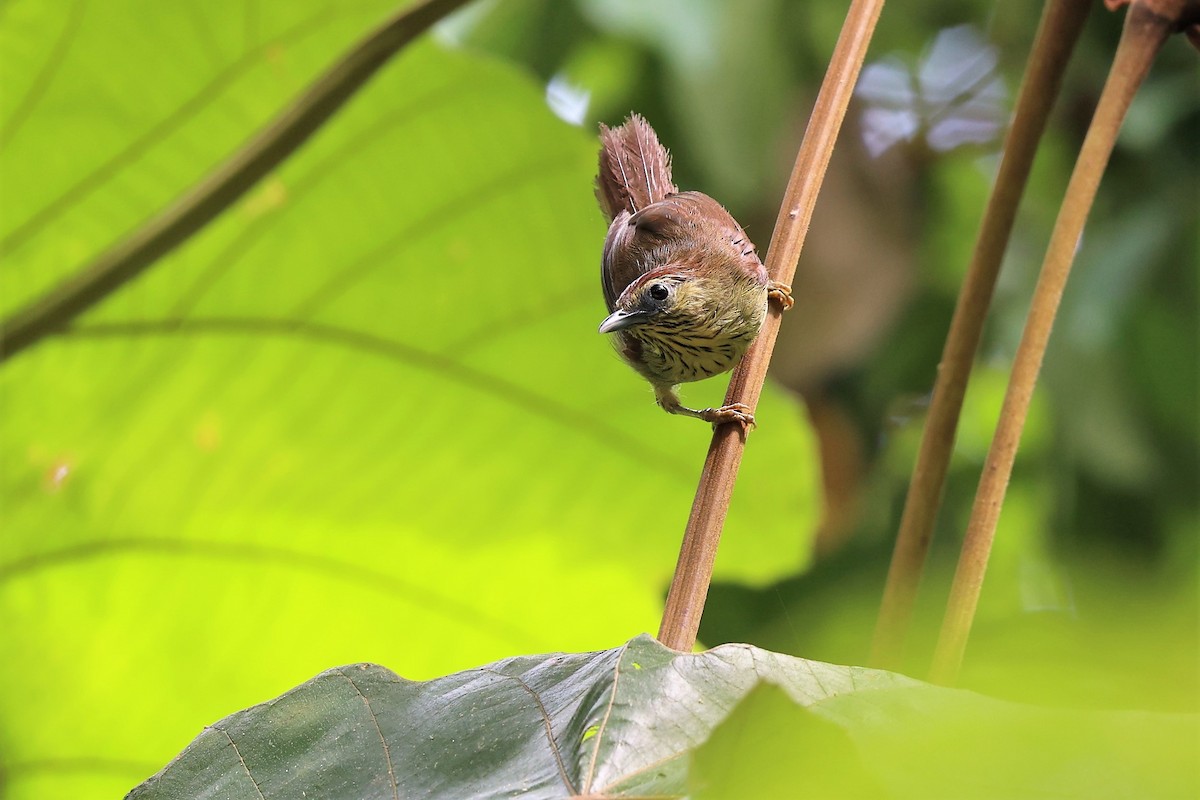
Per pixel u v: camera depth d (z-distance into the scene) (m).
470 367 8.32
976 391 11.77
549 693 3.23
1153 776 1.71
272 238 7.97
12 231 7.81
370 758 3.21
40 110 7.68
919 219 11.73
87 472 7.94
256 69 7.77
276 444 8.23
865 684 2.88
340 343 8.22
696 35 9.52
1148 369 9.24
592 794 2.76
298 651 8.38
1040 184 10.76
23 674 7.95
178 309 7.87
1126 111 4.67
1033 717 1.81
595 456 8.44
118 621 8.07
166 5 7.50
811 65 10.30
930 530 4.79
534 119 7.89
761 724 2.03
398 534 8.41
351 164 7.94
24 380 7.67
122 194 7.91
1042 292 4.52
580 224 8.19
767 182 10.30
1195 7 4.66
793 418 8.27
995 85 12.15
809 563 8.88
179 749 8.17
